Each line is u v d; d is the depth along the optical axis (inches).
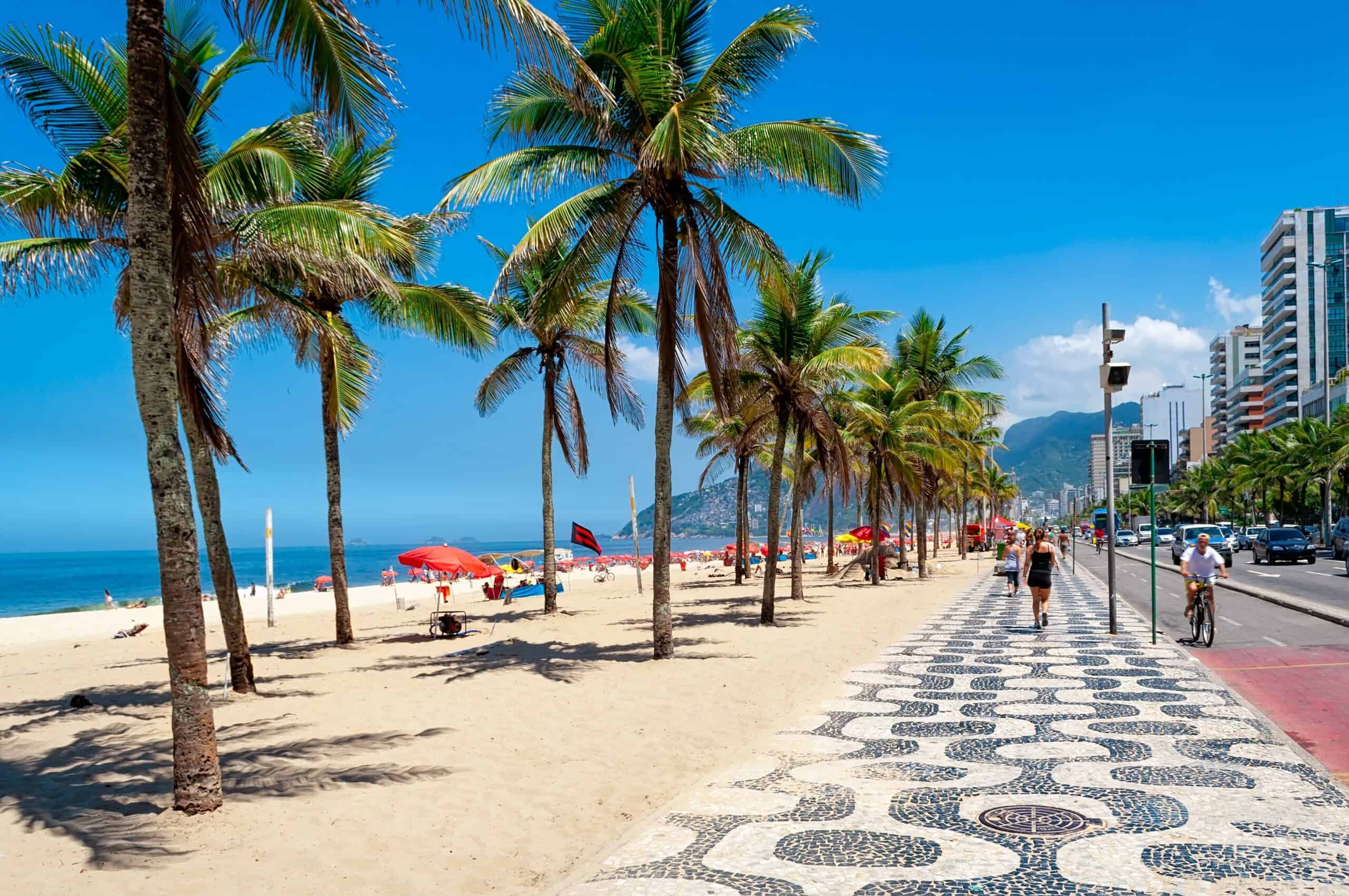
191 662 226.5
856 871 169.3
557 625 751.7
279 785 252.4
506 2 240.1
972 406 1397.6
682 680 422.3
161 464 224.8
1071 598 860.0
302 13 252.1
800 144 488.1
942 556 2322.8
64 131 379.6
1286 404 4571.9
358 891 176.1
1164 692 347.6
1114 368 532.1
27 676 563.8
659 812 211.5
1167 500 4783.5
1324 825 188.5
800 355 719.7
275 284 490.0
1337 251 4498.0
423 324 614.2
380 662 544.7
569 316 781.3
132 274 223.9
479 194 476.7
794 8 450.0
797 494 924.0
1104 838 183.5
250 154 412.2
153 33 228.1
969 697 350.3
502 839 205.9
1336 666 399.2
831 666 454.0
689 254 496.7
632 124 492.1
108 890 177.6
